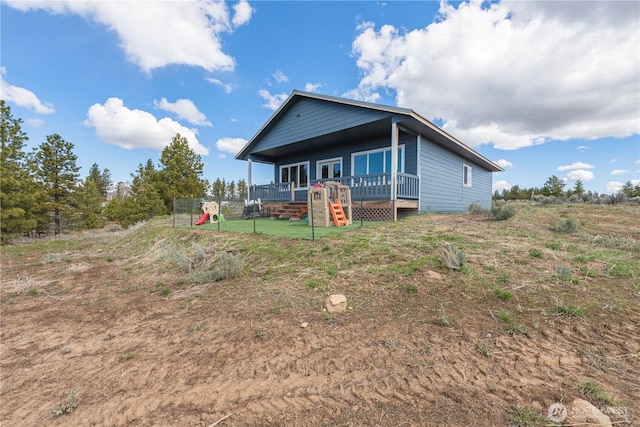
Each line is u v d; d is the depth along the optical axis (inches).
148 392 71.7
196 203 410.9
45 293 174.9
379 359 78.2
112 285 186.5
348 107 381.1
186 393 70.2
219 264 186.7
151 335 105.5
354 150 470.3
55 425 62.4
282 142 487.5
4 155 594.6
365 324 98.4
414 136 398.3
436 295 115.3
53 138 789.2
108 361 88.7
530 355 75.4
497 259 147.1
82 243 429.7
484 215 312.5
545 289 112.1
